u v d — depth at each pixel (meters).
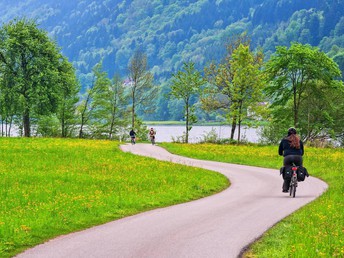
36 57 97.06
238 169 48.19
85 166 45.03
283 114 93.88
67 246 16.42
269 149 71.44
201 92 98.06
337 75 89.38
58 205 24.80
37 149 58.56
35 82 95.44
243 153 64.50
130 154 58.59
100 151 59.50
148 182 35.97
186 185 34.97
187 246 16.19
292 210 23.55
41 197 27.62
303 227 18.81
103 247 16.14
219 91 94.38
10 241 17.00
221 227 19.41
